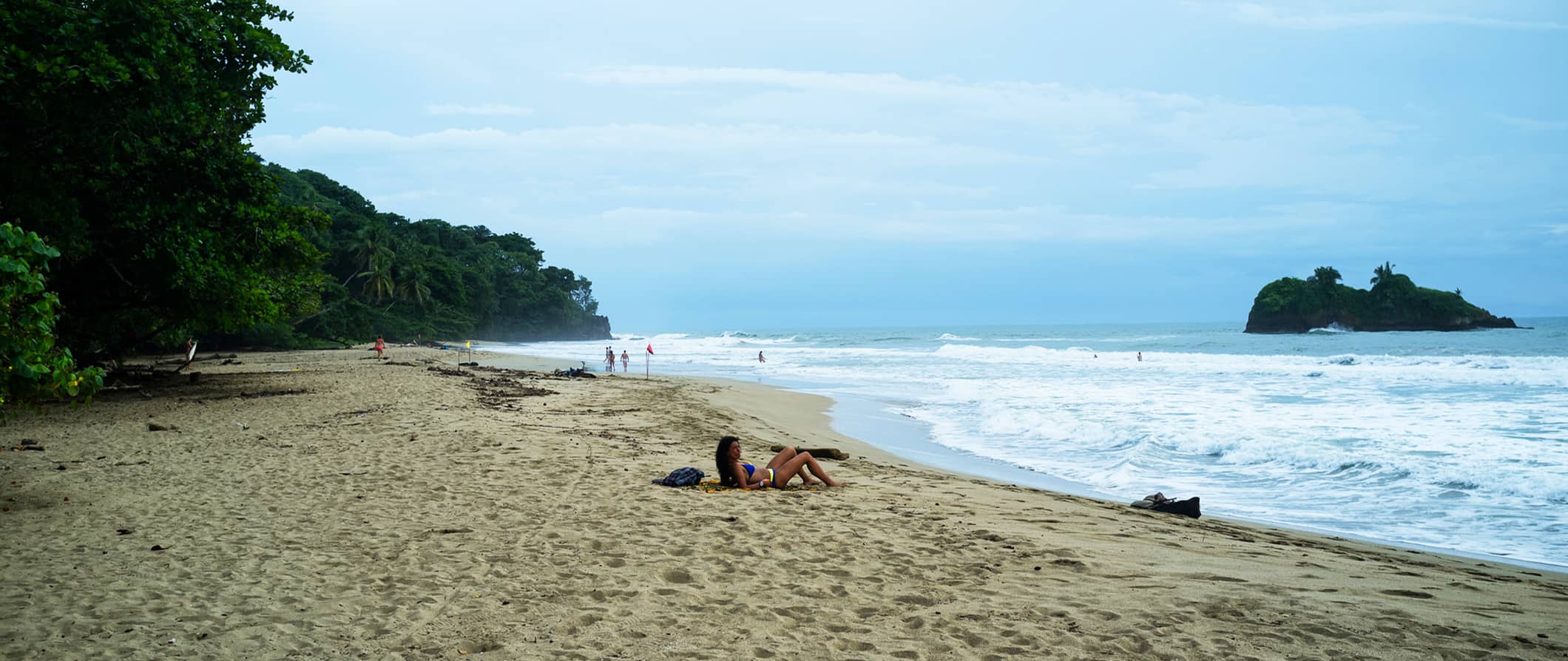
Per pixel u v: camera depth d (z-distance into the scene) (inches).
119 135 550.9
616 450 443.5
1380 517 358.0
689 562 222.2
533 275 4606.3
